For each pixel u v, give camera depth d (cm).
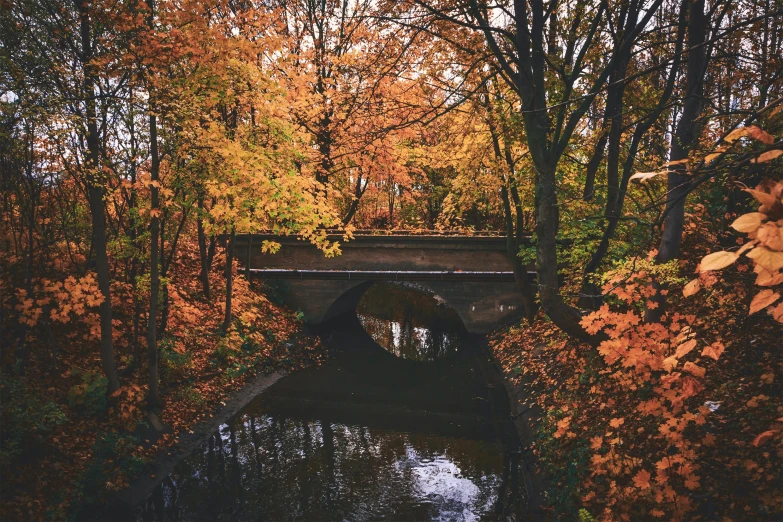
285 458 990
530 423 1026
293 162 1084
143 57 730
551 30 944
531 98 749
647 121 817
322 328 1911
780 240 103
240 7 1105
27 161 787
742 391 599
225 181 900
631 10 771
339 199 1967
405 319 2391
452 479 907
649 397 622
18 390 779
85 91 744
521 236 1516
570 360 1091
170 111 774
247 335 1438
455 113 1037
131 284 1019
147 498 808
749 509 452
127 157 829
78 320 1033
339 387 1416
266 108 923
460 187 1402
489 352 1636
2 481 683
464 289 1789
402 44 852
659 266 536
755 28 728
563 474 747
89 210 966
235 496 847
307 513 802
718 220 812
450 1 812
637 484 408
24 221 860
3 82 684
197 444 980
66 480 741
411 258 1814
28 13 723
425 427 1152
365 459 995
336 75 1261
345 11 1598
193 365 1185
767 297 119
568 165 1145
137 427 913
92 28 774
